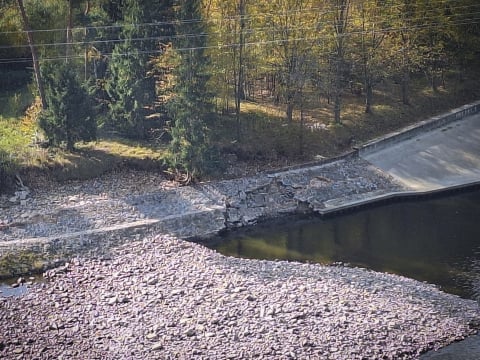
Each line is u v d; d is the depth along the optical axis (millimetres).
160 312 46406
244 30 71375
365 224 64312
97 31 73562
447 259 56844
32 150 65812
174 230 59781
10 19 72125
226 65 71812
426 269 55031
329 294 48969
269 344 42906
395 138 80125
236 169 69875
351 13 82000
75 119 65688
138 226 58500
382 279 52188
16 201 60750
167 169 67312
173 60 66250
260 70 75688
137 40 69125
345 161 74312
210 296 48344
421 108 88938
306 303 47469
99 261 54219
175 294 48750
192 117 65312
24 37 74500
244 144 72562
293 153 74000
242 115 77188
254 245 59500
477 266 55531
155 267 53125
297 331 44250
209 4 73125
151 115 70938
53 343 43156
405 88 88375
